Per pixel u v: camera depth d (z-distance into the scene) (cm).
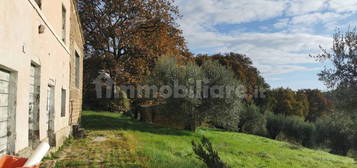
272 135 3406
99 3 2983
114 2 2891
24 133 635
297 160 1586
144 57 2936
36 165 361
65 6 1209
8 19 521
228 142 1922
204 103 2208
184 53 3136
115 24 2981
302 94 4653
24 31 620
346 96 1099
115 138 1427
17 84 583
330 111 1305
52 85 965
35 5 702
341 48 1122
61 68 1129
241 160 1327
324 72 1156
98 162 883
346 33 1120
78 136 1403
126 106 3175
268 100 4153
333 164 1582
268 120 3453
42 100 816
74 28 1497
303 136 3095
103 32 2967
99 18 2950
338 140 2217
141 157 975
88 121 2205
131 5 2933
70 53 1378
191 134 2019
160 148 1259
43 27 759
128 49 3023
